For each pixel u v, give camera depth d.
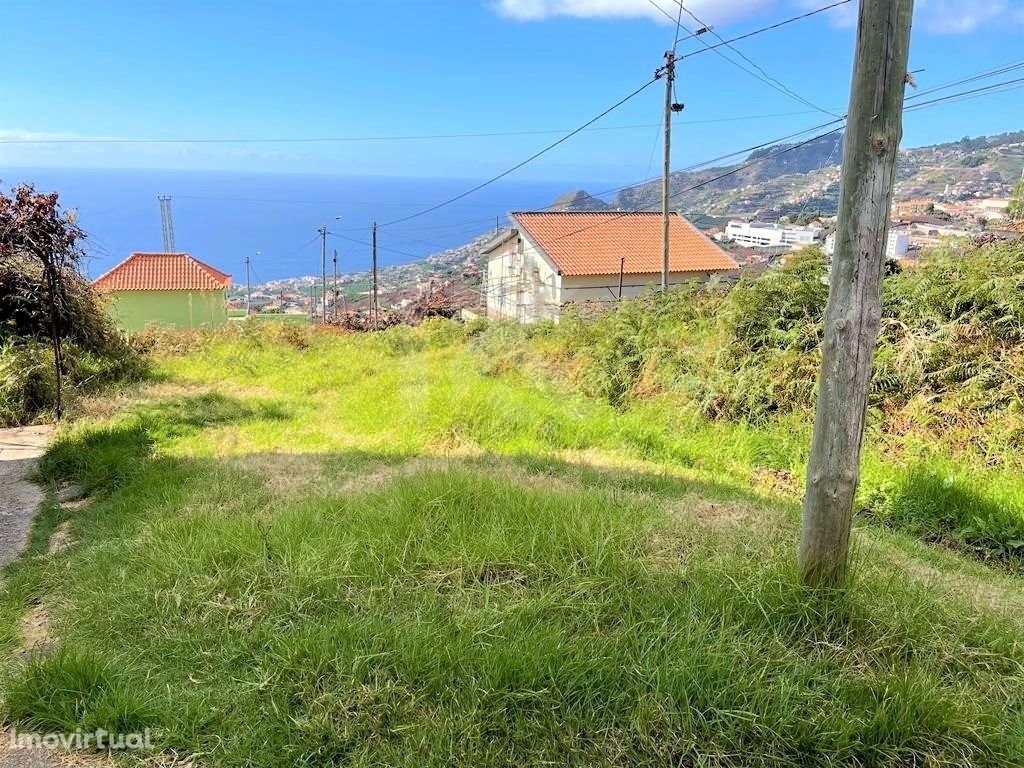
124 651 2.10
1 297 6.46
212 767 1.64
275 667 1.94
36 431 5.46
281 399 7.08
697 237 20.89
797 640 2.04
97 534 3.15
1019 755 1.62
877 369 4.92
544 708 1.75
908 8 1.80
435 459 4.59
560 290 18.86
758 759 1.61
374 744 1.67
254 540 2.76
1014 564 3.22
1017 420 4.15
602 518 2.92
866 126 1.87
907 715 1.68
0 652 2.14
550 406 6.11
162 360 9.84
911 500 3.82
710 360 6.16
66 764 1.66
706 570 2.43
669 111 12.48
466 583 2.43
